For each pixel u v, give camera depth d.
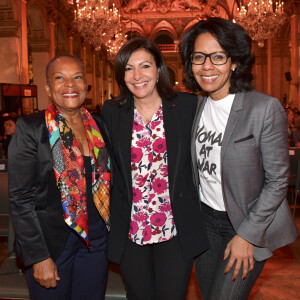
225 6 26.08
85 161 1.82
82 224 1.76
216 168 1.78
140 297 1.95
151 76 1.88
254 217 1.64
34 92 11.11
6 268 2.52
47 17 15.57
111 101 2.02
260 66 22.80
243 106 1.69
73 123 1.88
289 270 3.58
